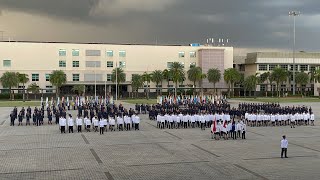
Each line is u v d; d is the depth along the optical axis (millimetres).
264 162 31453
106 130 51062
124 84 165500
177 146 38969
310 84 180250
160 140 42875
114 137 45062
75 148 37812
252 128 53531
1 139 43438
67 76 158875
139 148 37875
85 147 38375
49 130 51281
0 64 152250
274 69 166750
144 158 33125
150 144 40219
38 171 28453
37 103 118375
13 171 28469
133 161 31938
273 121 56281
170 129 52344
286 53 181500
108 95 144750
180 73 155875
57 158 33031
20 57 154250
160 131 50344
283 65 181500
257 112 60906
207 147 38344
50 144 40125
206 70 169375
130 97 164375
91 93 163750
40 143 40750
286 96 169500
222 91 172750
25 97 152250
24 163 31062
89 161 31891
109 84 162875
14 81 142750
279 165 30359
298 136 45844
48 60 157375
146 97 158625
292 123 56250
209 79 165125
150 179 26297
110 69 163375
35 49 155875
